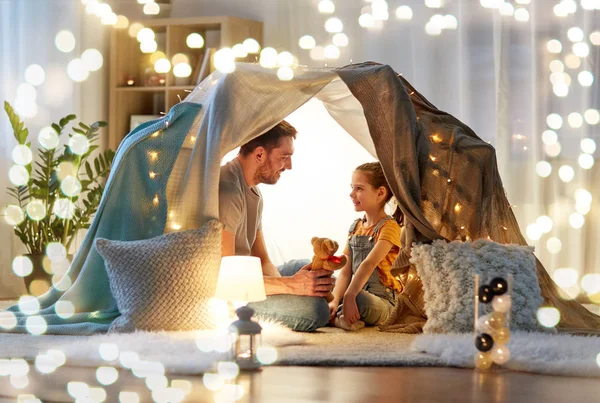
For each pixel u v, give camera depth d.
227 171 3.42
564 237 4.76
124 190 3.39
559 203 4.76
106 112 5.81
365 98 3.37
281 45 5.50
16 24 5.12
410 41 5.14
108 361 2.57
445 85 5.04
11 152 5.03
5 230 5.03
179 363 2.48
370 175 3.55
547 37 4.79
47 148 5.00
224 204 3.32
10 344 2.92
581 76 4.68
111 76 5.70
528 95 4.85
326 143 4.87
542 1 4.79
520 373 2.48
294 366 2.57
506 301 2.53
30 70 5.15
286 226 4.88
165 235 3.19
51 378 2.38
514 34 4.87
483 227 3.32
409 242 3.30
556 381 2.37
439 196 3.31
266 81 3.34
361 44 5.28
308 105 4.89
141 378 2.37
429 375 2.44
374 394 2.18
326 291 3.26
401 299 3.33
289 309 3.22
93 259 3.32
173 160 3.38
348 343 2.94
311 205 4.86
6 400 2.13
